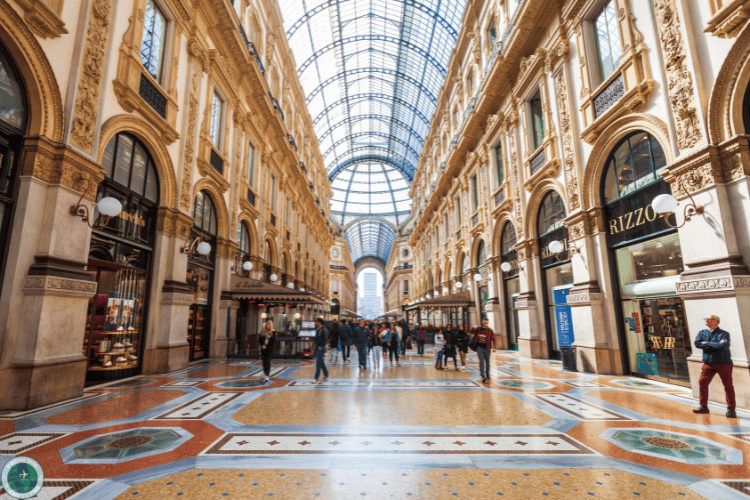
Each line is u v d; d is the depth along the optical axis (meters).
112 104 7.36
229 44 12.94
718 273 5.70
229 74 13.36
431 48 29.66
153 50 9.23
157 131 8.83
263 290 13.13
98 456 3.56
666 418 4.95
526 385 7.62
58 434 4.23
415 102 39.31
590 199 9.48
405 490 2.88
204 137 11.27
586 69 9.65
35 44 5.46
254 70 14.44
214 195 12.24
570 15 10.36
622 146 8.66
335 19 28.50
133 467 3.30
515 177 14.14
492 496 2.78
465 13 19.36
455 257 23.62
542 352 12.49
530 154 13.12
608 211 9.15
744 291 5.41
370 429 4.52
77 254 6.14
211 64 11.93
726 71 5.79
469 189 20.67
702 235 6.09
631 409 5.46
